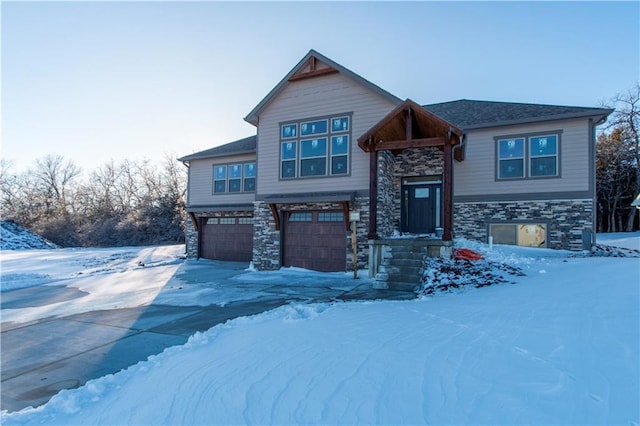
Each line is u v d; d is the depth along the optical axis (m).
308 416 2.82
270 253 13.85
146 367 4.51
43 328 6.93
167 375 4.01
